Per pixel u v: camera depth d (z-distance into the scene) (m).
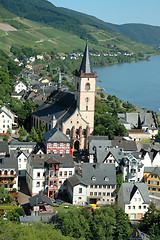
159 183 174.75
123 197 161.75
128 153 198.88
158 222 141.12
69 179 166.75
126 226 134.62
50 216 137.50
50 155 172.38
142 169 183.38
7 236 115.06
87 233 129.88
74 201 161.25
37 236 118.19
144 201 161.25
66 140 199.25
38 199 149.25
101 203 168.75
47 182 167.25
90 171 171.25
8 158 169.25
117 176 174.25
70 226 129.50
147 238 127.81
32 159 168.25
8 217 137.62
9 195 155.25
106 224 132.38
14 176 166.00
